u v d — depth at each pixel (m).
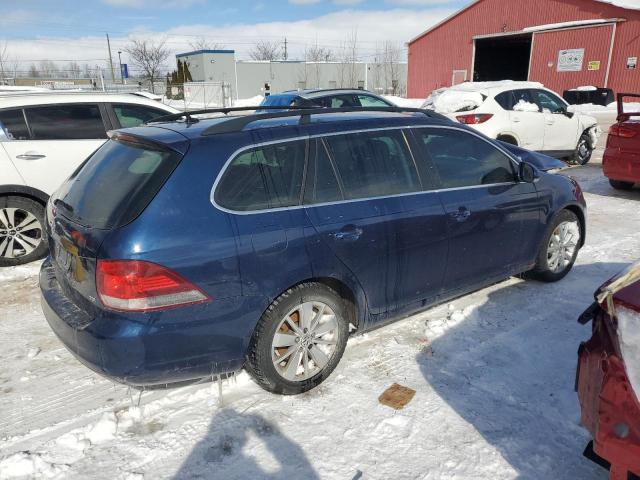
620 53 23.36
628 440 1.90
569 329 3.90
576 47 24.95
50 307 2.90
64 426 2.90
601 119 19.22
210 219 2.69
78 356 2.69
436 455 2.65
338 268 3.11
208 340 2.72
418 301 3.68
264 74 49.09
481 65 30.91
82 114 5.66
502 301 4.38
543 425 2.85
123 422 2.93
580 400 2.20
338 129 3.28
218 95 25.94
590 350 2.18
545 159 6.12
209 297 2.66
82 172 3.29
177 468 2.58
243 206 2.82
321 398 3.12
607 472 2.52
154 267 2.52
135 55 52.50
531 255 4.39
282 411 3.00
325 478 2.51
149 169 2.78
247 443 2.75
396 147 3.51
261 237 2.80
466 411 2.98
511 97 9.52
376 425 2.87
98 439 2.79
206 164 2.78
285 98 10.24
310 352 3.14
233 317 2.76
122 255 2.50
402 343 3.74
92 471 2.57
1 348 3.78
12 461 2.58
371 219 3.22
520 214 4.13
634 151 7.66
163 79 50.44
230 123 2.99
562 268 4.77
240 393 3.17
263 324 2.89
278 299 2.93
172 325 2.60
